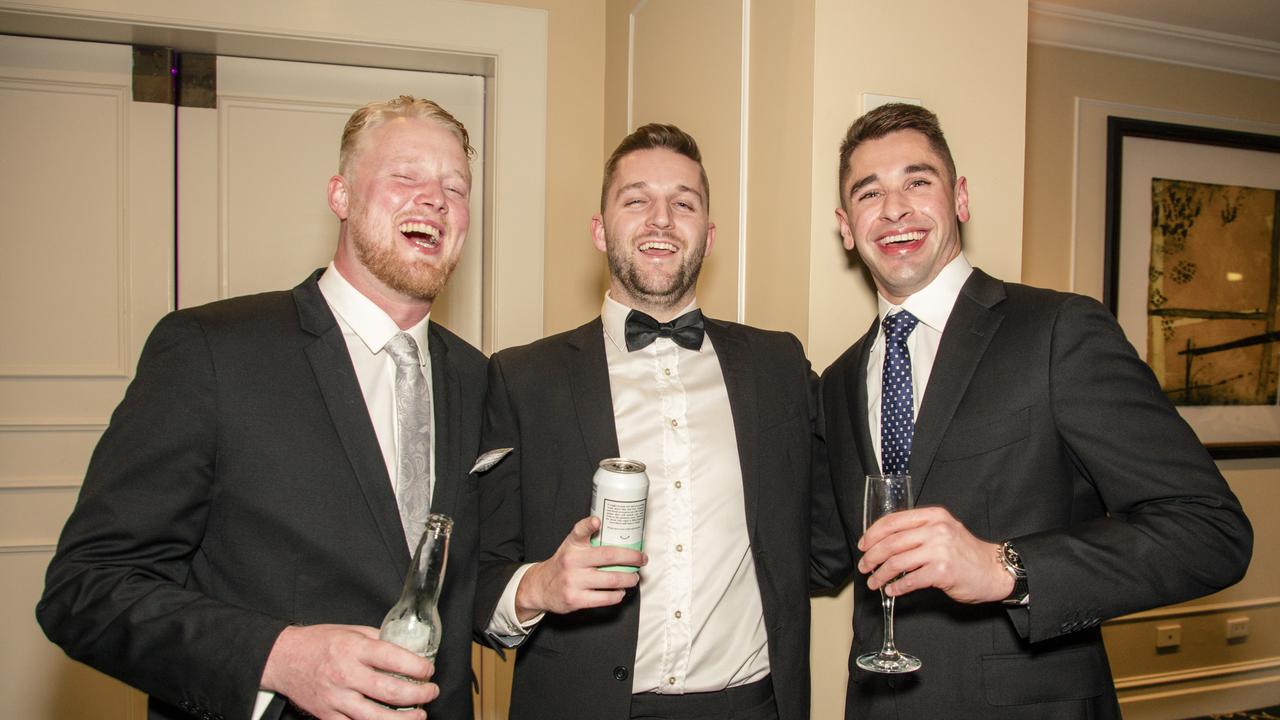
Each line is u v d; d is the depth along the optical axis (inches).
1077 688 46.5
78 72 94.7
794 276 66.9
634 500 45.0
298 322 48.3
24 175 93.4
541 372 58.0
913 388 54.4
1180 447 44.7
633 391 57.9
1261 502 137.9
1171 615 133.0
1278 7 123.2
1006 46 71.0
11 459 92.8
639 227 58.1
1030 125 127.6
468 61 103.2
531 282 103.5
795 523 55.7
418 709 37.5
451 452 50.4
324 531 44.1
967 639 47.9
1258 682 136.4
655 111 93.2
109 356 95.7
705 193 60.8
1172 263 134.0
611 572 43.9
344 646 36.3
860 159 55.6
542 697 51.9
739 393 57.6
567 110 107.1
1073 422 46.9
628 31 100.5
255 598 43.4
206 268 98.7
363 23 96.7
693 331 58.8
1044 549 42.4
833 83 65.2
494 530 55.7
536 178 103.6
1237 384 136.8
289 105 101.3
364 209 47.9
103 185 95.3
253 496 43.7
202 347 44.7
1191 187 135.2
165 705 44.1
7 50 92.8
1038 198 128.1
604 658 50.9
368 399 48.1
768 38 70.9
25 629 92.2
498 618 49.8
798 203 66.4
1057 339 48.7
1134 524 43.5
